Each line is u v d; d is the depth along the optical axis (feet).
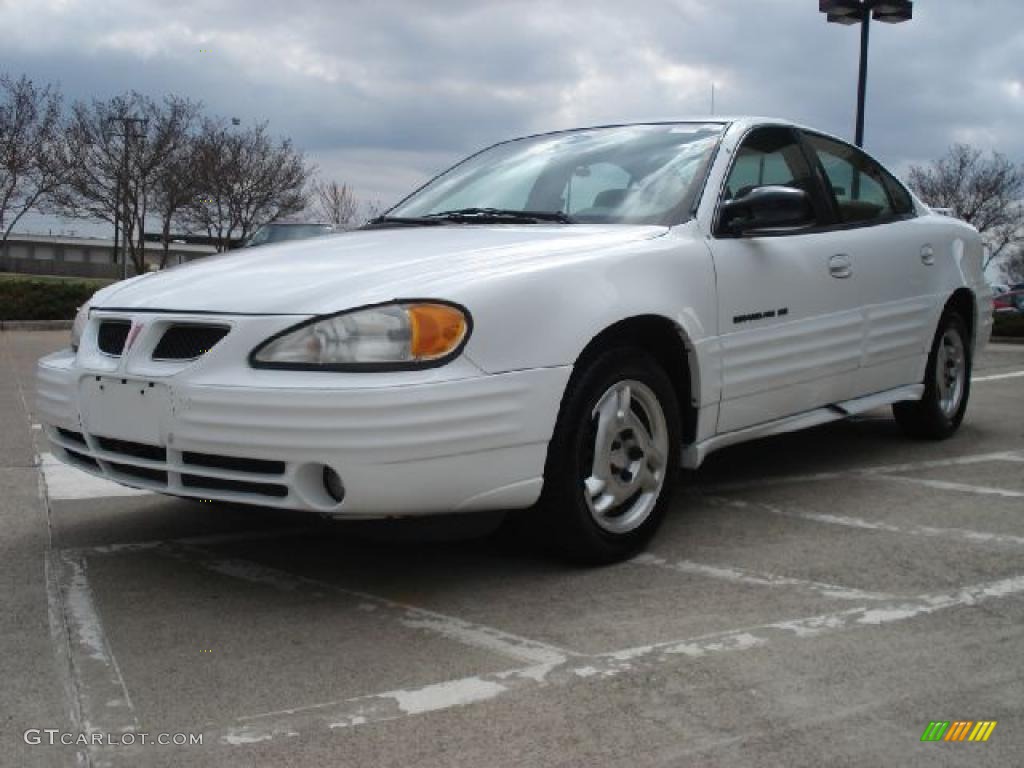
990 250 138.00
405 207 16.26
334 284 10.92
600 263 12.05
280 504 10.34
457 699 8.80
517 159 16.42
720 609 10.93
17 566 12.51
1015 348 47.16
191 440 10.58
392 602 11.23
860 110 50.57
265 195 121.70
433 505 10.49
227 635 10.27
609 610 10.91
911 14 50.01
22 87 100.01
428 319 10.37
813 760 7.80
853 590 11.52
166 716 8.52
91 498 15.99
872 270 16.74
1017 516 14.73
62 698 8.85
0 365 37.55
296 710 8.62
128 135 110.93
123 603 11.20
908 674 9.27
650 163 14.89
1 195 101.71
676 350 13.21
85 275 224.74
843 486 16.65
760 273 14.25
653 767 7.71
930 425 19.84
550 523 11.85
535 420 11.06
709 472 17.78
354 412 9.97
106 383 11.33
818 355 15.49
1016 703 8.71
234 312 10.72
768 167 15.56
